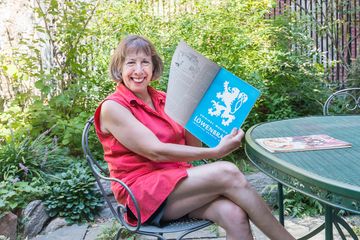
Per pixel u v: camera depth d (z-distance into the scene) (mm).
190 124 2486
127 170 2555
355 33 7082
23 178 4602
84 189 4355
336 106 6125
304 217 4266
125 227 2492
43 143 4984
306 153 2217
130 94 2621
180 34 5754
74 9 5547
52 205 4297
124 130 2502
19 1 5945
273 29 6258
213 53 5699
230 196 2375
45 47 5852
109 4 5918
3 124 5465
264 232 2359
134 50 2637
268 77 5949
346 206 1654
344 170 1917
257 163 2295
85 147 2697
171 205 2447
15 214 4211
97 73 5676
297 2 7227
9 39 5934
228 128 2436
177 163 2629
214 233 3918
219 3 5941
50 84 5465
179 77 2502
